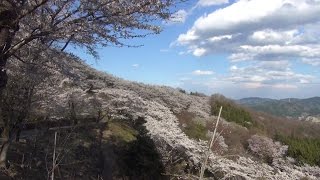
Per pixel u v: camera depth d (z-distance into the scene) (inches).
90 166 781.3
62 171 592.4
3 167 572.7
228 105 2309.3
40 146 584.4
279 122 2485.2
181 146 992.9
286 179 1112.2
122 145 966.4
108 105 1014.4
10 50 288.4
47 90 588.1
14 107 524.1
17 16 276.2
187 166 974.4
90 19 294.5
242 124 2129.7
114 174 845.2
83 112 864.9
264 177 1043.3
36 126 618.5
